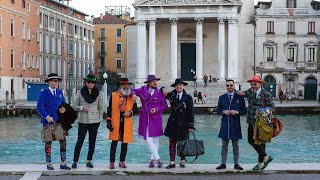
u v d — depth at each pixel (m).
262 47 85.81
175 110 15.98
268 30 85.81
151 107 16.16
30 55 86.94
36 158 25.83
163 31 82.19
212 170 15.62
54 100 15.70
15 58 80.81
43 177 14.95
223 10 77.56
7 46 78.12
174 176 15.09
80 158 25.59
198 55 77.69
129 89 16.30
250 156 26.17
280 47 85.62
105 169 15.79
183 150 15.57
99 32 121.94
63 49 101.75
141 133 16.33
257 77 15.53
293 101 78.12
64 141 15.91
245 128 42.62
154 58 78.56
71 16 105.44
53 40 97.38
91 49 118.50
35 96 73.12
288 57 85.69
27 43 85.56
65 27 102.69
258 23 85.69
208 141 33.59
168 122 16.09
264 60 85.81
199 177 14.93
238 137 15.82
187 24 82.81
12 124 48.00
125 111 16.06
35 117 57.16
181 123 15.89
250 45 86.31
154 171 15.49
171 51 78.56
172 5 77.25
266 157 15.77
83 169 15.81
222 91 73.56
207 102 70.25
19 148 29.92
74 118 15.95
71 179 14.72
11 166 16.36
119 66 121.44
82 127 16.09
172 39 78.19
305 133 38.88
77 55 109.12
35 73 89.12
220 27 77.88
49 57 95.50
